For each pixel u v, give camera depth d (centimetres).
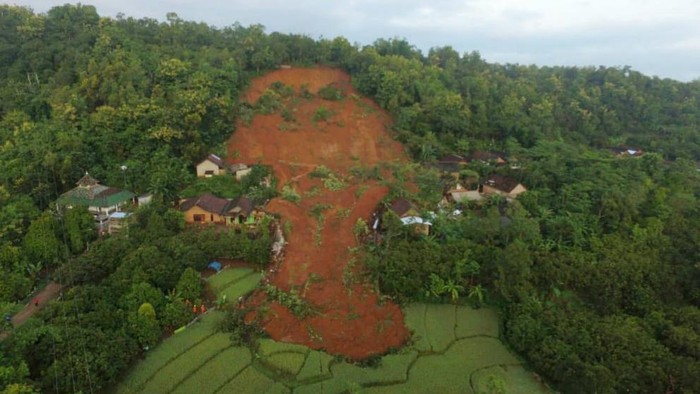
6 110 6900
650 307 4406
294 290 4597
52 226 4972
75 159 5956
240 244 4972
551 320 4141
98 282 4484
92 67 7188
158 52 8012
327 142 7394
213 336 4028
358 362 3866
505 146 8281
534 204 5909
